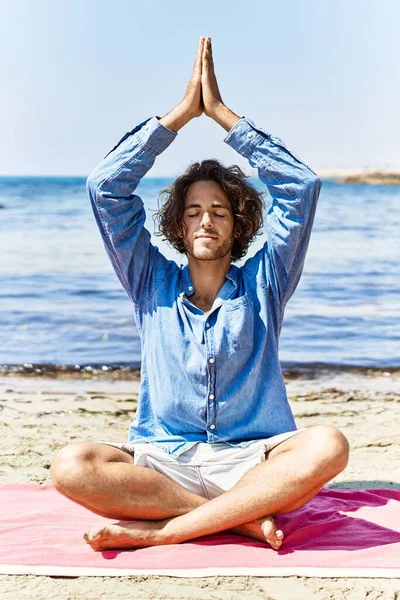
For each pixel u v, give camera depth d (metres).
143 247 4.06
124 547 3.65
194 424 3.87
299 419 6.84
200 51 4.08
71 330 11.08
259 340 3.91
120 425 6.56
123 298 13.20
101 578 3.38
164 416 3.91
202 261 3.99
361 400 7.68
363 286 14.14
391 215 22.12
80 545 3.74
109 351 10.00
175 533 3.67
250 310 3.91
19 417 6.76
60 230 21.41
